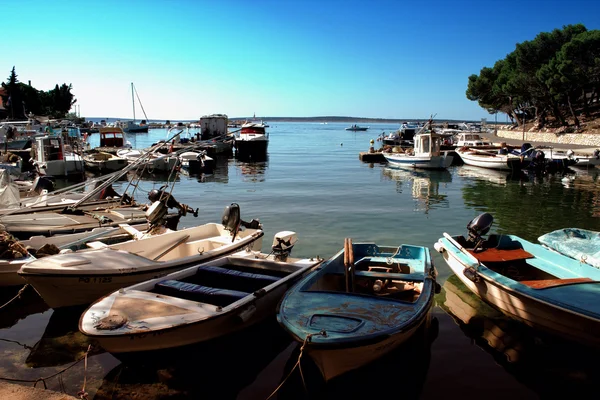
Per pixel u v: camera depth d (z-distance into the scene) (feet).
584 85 148.15
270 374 20.97
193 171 99.19
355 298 20.97
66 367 20.77
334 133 419.13
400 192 73.77
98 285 24.27
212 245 32.48
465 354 22.08
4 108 225.97
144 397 18.78
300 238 43.57
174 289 22.26
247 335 22.70
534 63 168.04
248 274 24.72
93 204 45.70
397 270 27.68
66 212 41.81
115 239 34.42
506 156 102.53
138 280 25.31
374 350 18.12
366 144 228.84
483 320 26.02
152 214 33.27
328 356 17.46
